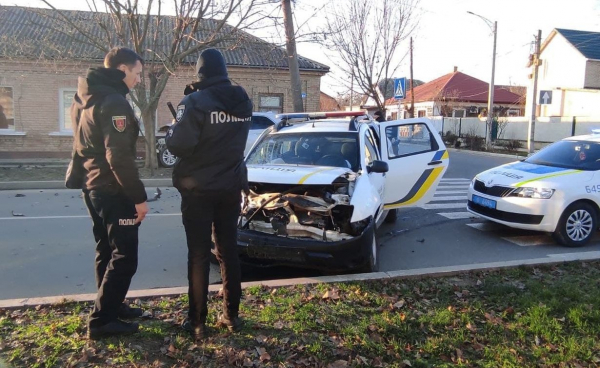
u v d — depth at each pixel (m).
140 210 3.12
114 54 3.19
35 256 6.08
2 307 3.88
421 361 3.26
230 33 12.10
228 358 3.14
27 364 2.99
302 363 3.17
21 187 11.53
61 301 4.00
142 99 13.28
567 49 35.84
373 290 4.58
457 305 4.27
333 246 4.85
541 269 5.41
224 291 3.51
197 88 3.27
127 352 3.15
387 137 7.32
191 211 3.24
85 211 8.90
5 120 17.95
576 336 3.69
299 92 13.03
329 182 4.95
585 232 7.12
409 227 8.27
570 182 7.03
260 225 5.18
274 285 4.60
